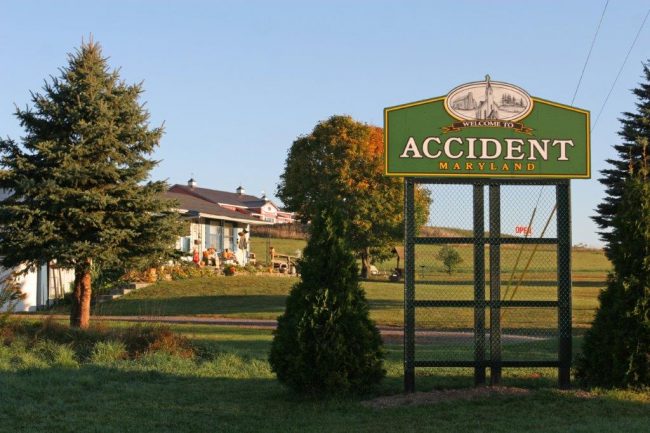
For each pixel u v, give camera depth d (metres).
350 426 9.34
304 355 10.91
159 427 9.34
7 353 14.18
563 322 11.60
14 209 19.44
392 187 48.72
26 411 10.01
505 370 13.64
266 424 9.48
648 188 11.34
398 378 12.62
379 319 25.77
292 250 59.62
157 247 20.80
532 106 11.82
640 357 10.96
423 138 11.74
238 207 65.00
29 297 30.83
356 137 48.72
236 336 19.83
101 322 19.59
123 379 12.55
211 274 38.50
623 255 11.20
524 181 11.78
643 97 27.78
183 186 62.59
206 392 11.50
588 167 11.74
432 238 11.73
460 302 11.68
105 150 20.31
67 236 20.25
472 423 9.42
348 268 11.19
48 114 20.19
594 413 9.89
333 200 11.66
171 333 15.79
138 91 21.09
